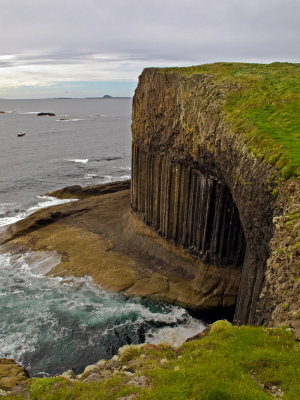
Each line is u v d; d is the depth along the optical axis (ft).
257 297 53.83
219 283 94.38
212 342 36.11
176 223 107.04
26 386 39.40
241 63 113.60
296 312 34.27
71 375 43.93
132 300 95.61
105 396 33.14
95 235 132.77
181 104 102.63
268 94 82.74
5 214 167.63
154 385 31.86
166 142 109.29
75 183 237.45
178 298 95.09
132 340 81.00
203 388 28.04
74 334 82.99
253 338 34.17
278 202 50.11
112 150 379.76
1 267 114.73
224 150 75.72
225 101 84.84
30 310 91.81
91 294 98.32
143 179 125.70
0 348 78.13
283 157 54.39
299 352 30.27
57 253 120.47
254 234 57.98
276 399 26.32
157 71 118.32
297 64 107.55
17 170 270.46
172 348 44.27
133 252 119.55
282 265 41.45
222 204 89.10
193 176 98.84
